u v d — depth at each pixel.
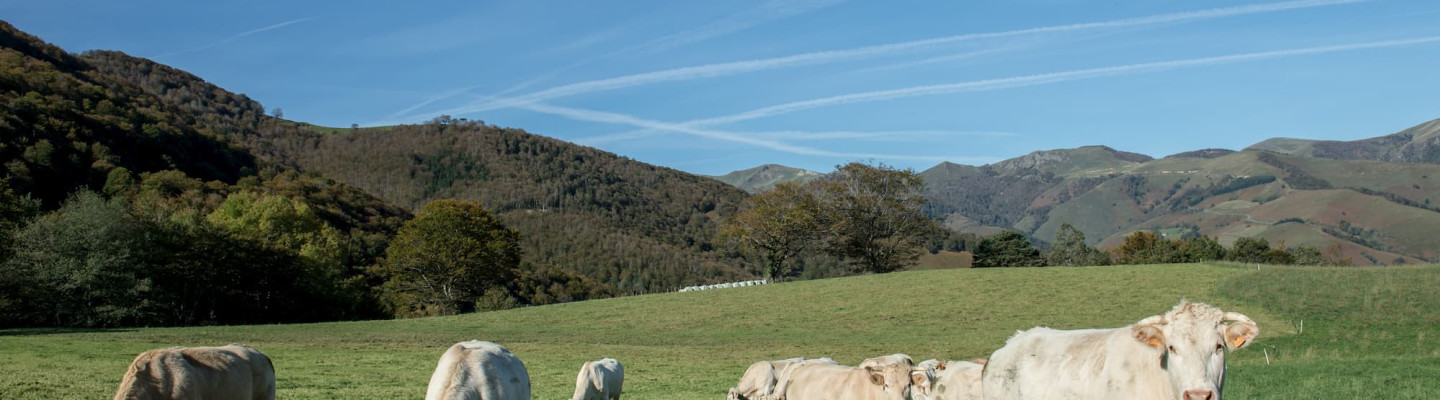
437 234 79.81
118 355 28.86
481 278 83.88
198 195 93.44
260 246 68.62
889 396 13.27
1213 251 119.88
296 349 36.84
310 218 83.31
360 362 31.12
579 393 19.47
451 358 12.73
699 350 42.84
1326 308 47.72
